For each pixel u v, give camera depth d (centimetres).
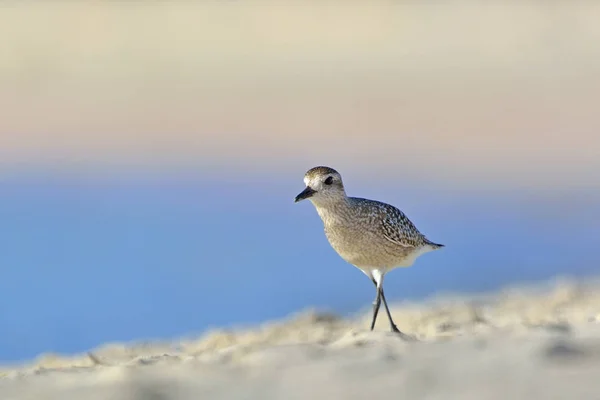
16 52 3650
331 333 1040
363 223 976
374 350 616
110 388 568
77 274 1802
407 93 3234
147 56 3722
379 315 1192
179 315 1630
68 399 557
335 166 2514
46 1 4188
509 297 1295
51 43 3759
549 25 3888
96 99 3216
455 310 1132
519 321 923
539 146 2648
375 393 507
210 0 4312
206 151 2648
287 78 3447
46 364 945
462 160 2553
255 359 612
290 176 2436
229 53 3778
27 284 1761
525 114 2959
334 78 3453
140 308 1669
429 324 1026
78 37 3891
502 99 3138
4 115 2981
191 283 1775
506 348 579
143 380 576
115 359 925
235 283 1761
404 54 3725
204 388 550
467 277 1769
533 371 518
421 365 555
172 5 4262
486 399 477
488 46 3744
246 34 3988
